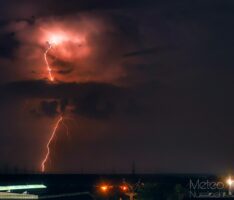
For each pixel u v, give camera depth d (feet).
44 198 402.52
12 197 279.49
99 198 340.39
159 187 305.94
